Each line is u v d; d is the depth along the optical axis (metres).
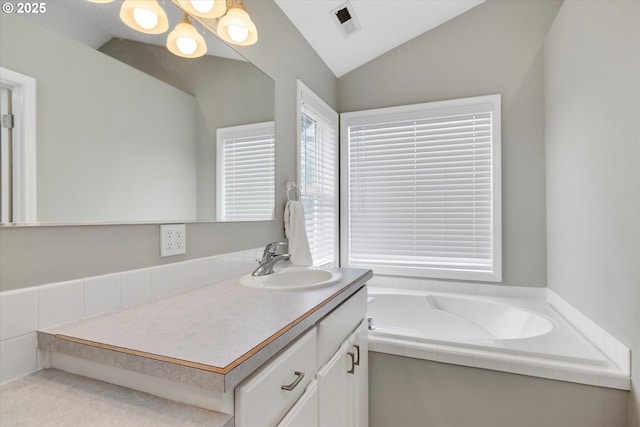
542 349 1.54
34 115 0.81
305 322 0.95
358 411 1.50
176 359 0.67
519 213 2.43
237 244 1.61
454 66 2.61
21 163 0.78
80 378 0.78
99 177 0.97
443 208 2.67
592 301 1.60
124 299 1.05
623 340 1.34
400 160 2.80
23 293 0.80
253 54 1.75
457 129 2.62
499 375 1.54
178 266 1.26
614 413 1.35
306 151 2.39
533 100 2.39
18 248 0.80
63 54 0.88
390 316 2.53
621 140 1.32
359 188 2.93
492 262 2.50
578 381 1.40
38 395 0.70
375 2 2.21
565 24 1.92
